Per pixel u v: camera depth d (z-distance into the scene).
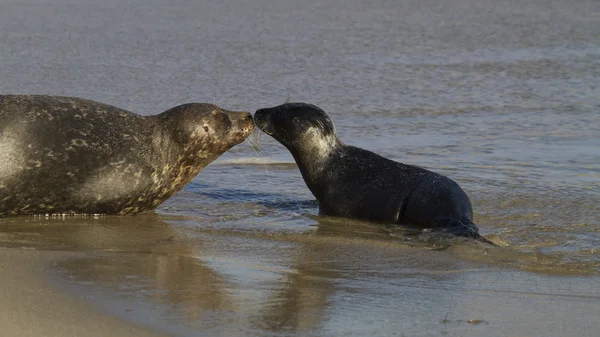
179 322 18.17
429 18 79.50
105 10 76.38
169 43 62.38
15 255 22.98
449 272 23.58
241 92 48.62
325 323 18.73
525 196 31.84
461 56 62.50
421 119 44.84
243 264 23.59
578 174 35.16
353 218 30.09
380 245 26.45
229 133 30.23
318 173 30.88
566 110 47.66
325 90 50.12
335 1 88.00
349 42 65.94
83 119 28.05
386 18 78.75
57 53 57.03
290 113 31.08
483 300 21.02
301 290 21.19
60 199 27.91
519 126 43.88
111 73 52.03
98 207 28.53
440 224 28.03
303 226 28.72
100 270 21.89
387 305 20.31
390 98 49.03
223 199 31.98
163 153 29.33
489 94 51.09
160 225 28.16
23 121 26.89
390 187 29.84
